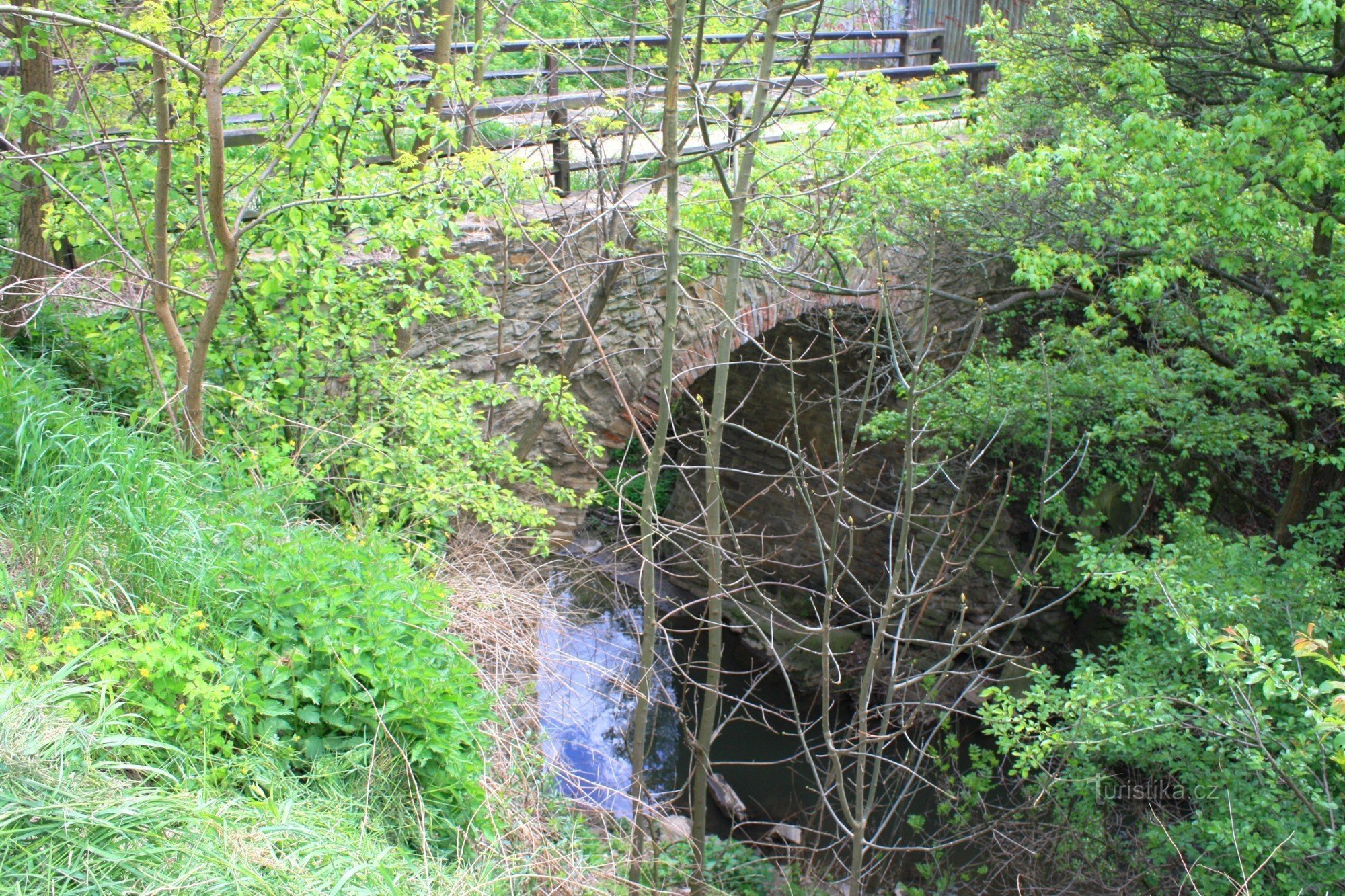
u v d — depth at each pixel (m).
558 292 7.81
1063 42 9.48
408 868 3.16
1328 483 9.01
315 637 3.61
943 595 12.34
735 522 14.54
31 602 3.27
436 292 7.17
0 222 6.27
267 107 5.39
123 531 3.78
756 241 7.04
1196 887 5.82
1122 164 7.14
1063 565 10.06
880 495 12.85
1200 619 6.30
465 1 9.69
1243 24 7.93
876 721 11.45
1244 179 6.86
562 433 8.44
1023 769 5.81
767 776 10.93
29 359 5.23
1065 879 7.46
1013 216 9.12
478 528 6.74
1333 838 4.68
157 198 4.73
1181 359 8.67
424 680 3.72
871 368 4.69
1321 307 7.07
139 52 4.93
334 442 5.84
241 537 4.05
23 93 5.30
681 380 8.72
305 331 5.79
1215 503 11.38
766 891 7.27
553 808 4.48
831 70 6.67
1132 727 5.78
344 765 3.42
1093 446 9.59
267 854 2.71
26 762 2.49
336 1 4.91
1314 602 6.24
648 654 5.04
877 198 7.81
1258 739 4.75
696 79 5.08
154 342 5.64
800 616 13.63
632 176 7.38
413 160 5.73
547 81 7.47
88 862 2.41
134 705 3.10
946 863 8.53
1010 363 8.93
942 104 9.81
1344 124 6.80
